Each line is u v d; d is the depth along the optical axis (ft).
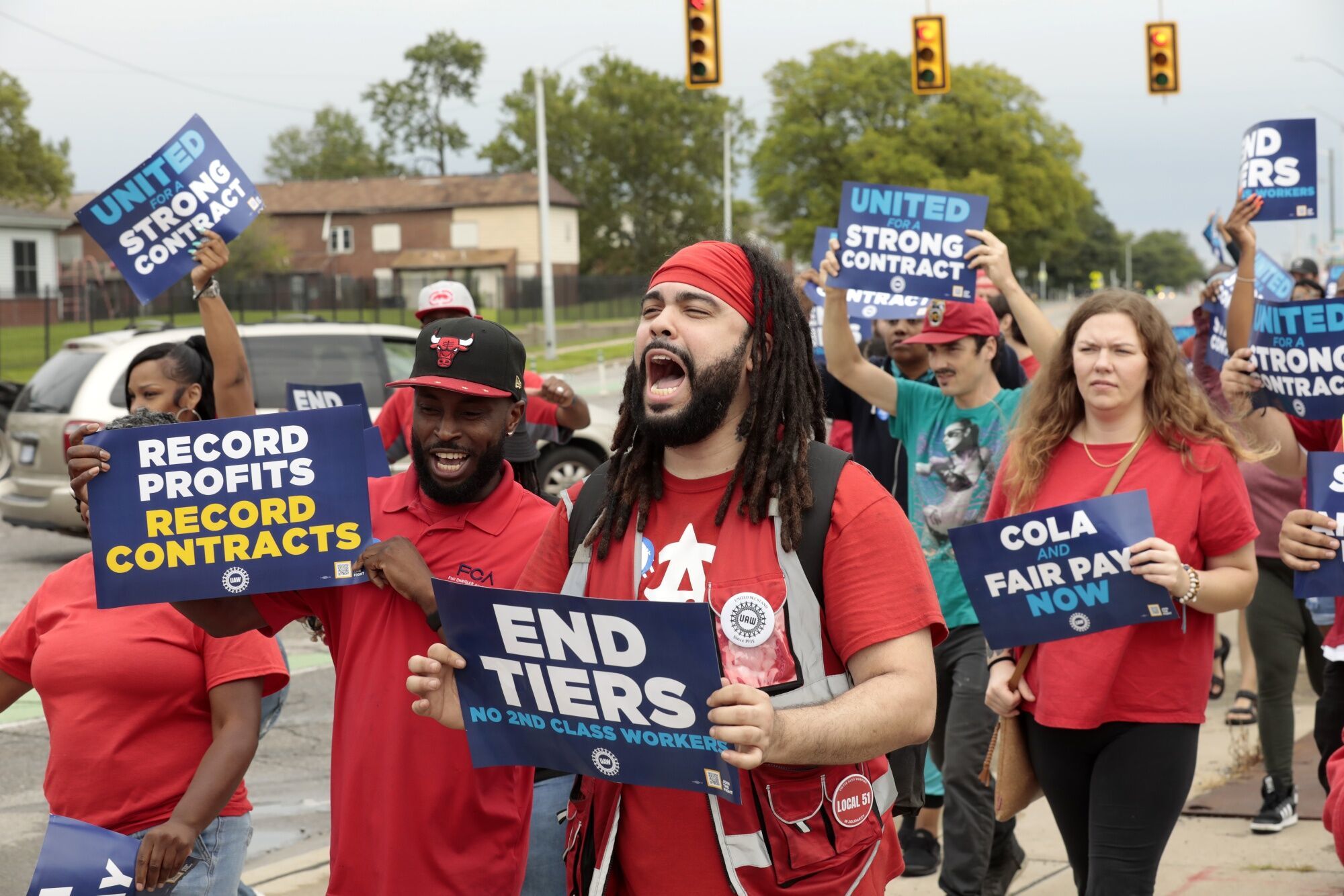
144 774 10.03
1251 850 16.97
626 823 7.78
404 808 9.32
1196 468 12.10
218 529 9.29
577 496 8.41
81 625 10.19
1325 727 13.04
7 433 37.58
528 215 219.00
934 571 15.67
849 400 17.58
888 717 7.18
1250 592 11.76
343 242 224.94
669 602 6.75
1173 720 11.60
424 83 307.99
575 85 269.44
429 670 7.67
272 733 23.20
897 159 203.72
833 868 7.59
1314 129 17.42
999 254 17.60
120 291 151.33
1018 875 16.63
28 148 130.00
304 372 37.83
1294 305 13.57
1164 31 72.13
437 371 9.82
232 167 13.71
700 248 7.87
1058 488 12.64
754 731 6.59
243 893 12.20
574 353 137.08
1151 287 595.06
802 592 7.54
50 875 9.38
